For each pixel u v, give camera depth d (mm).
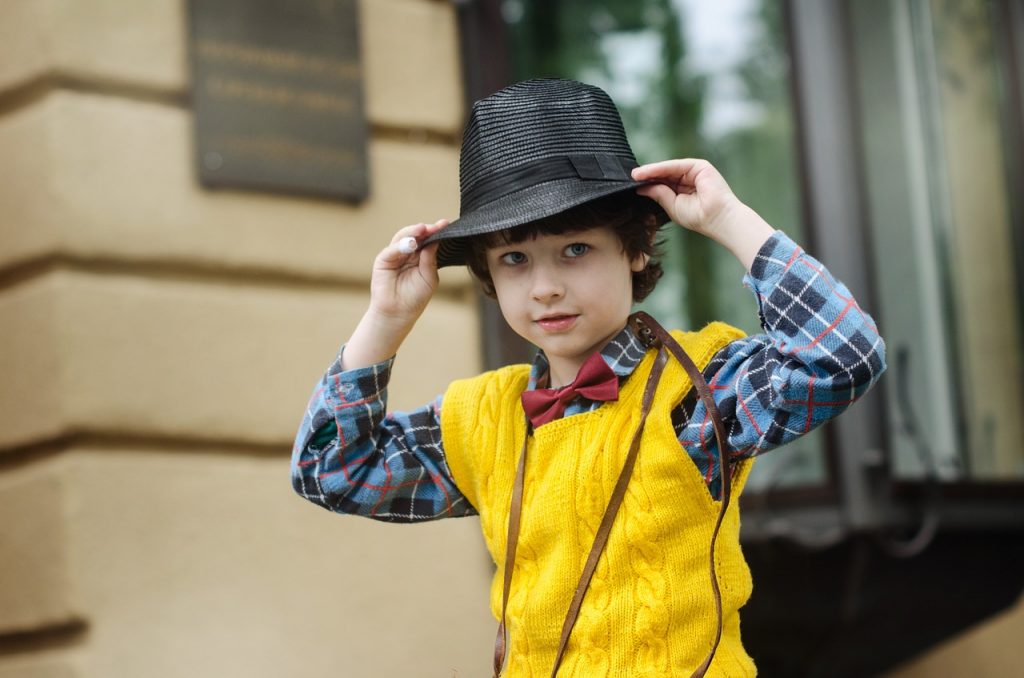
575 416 1726
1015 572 4762
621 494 1673
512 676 1735
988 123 4914
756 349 1729
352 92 3715
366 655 3535
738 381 1703
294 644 3432
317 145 3627
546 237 1671
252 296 3510
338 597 3518
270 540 3441
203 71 3461
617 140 1788
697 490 1679
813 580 4504
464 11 4094
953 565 4672
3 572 3285
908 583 4613
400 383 3705
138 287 3336
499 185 1719
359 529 3582
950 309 4707
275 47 3586
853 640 4680
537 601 1690
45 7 3273
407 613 3621
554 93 1778
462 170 1815
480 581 3779
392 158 3795
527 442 1784
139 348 3307
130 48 3373
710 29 4648
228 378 3428
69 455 3225
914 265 4664
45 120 3258
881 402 4480
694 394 1733
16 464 3334
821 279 1638
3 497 3297
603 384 1730
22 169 3293
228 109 3490
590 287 1678
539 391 1781
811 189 4590
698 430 1708
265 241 3527
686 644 1657
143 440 3330
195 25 3467
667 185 1733
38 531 3227
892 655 4832
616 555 1665
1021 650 5316
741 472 1768
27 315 3270
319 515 3525
